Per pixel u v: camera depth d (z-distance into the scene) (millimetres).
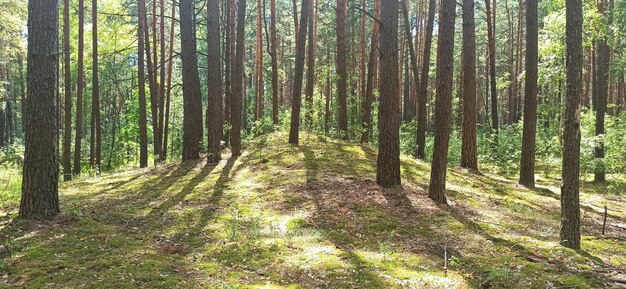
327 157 14461
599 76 15266
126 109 35625
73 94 32812
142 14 18438
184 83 16219
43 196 7965
